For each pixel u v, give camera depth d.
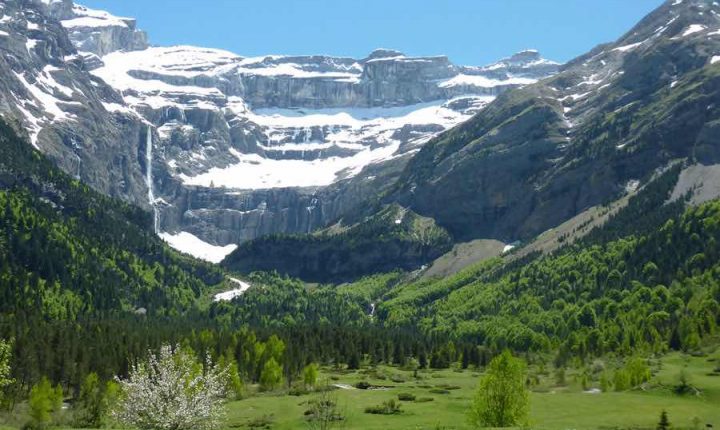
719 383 140.00
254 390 167.25
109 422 116.81
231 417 126.38
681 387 137.88
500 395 99.38
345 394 149.12
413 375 199.50
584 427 107.69
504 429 92.81
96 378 152.75
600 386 159.88
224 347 196.38
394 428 105.56
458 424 110.75
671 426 107.31
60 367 164.00
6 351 89.00
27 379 153.88
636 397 135.12
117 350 178.50
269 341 194.62
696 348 190.62
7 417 129.50
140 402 74.56
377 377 191.62
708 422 114.06
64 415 129.62
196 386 77.00
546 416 117.88
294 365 190.88
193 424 75.75
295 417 122.88
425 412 125.50
